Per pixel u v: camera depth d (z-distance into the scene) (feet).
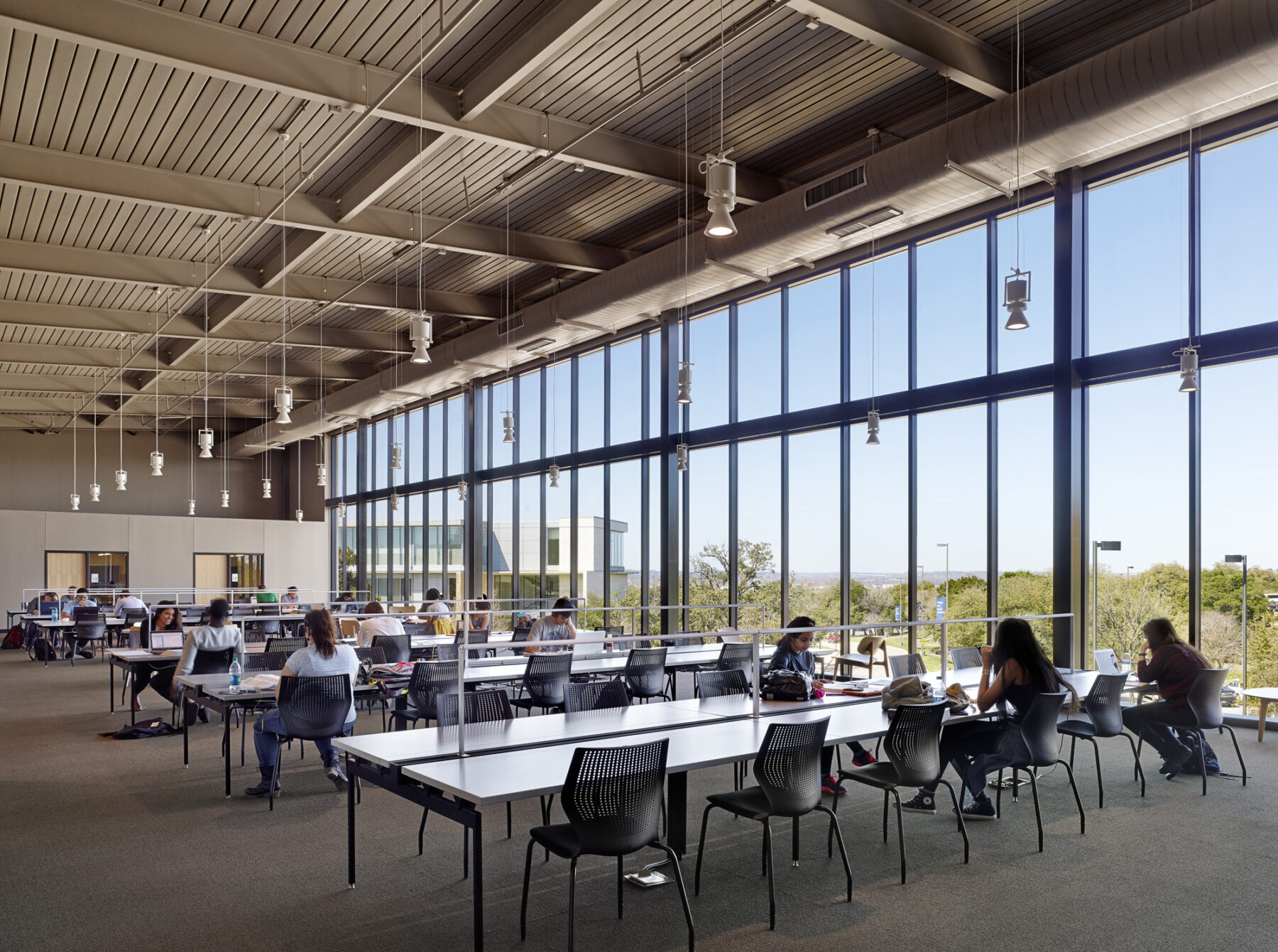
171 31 17.74
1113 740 23.22
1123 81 17.54
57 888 12.61
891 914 11.59
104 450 70.08
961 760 16.35
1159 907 11.79
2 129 22.25
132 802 17.24
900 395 29.45
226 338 41.88
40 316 38.22
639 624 39.70
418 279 35.55
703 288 28.91
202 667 21.40
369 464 66.08
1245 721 22.99
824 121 23.65
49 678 37.32
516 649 28.30
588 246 33.06
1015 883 12.70
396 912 11.73
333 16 18.21
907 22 18.74
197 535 67.05
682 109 22.79
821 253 28.71
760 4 18.21
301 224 27.22
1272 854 13.96
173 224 29.71
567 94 21.85
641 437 40.09
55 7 16.60
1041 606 26.11
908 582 29.35
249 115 22.12
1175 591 23.77
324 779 19.12
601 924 11.33
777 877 13.00
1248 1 15.85
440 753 12.05
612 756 10.17
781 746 11.58
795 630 16.19
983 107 20.40
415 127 23.21
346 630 40.86
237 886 12.67
